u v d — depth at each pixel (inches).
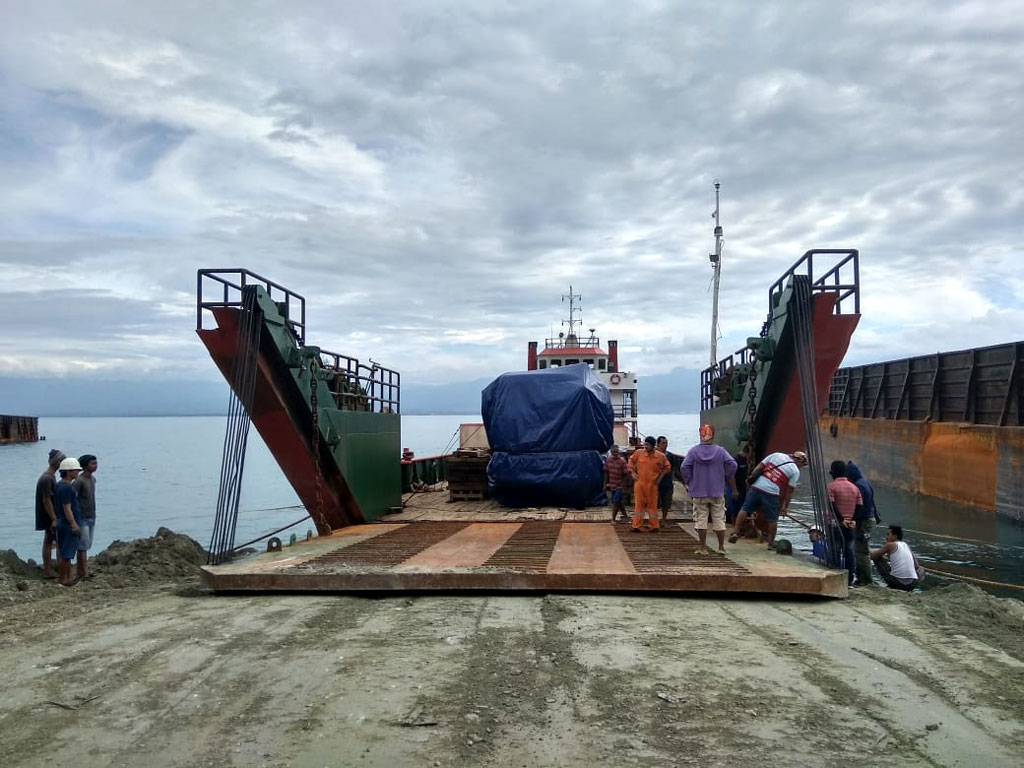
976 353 954.1
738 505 493.0
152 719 196.4
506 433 604.1
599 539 443.2
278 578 334.6
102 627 285.3
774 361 458.0
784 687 215.3
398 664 235.8
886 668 232.5
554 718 194.5
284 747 179.6
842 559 384.8
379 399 616.4
